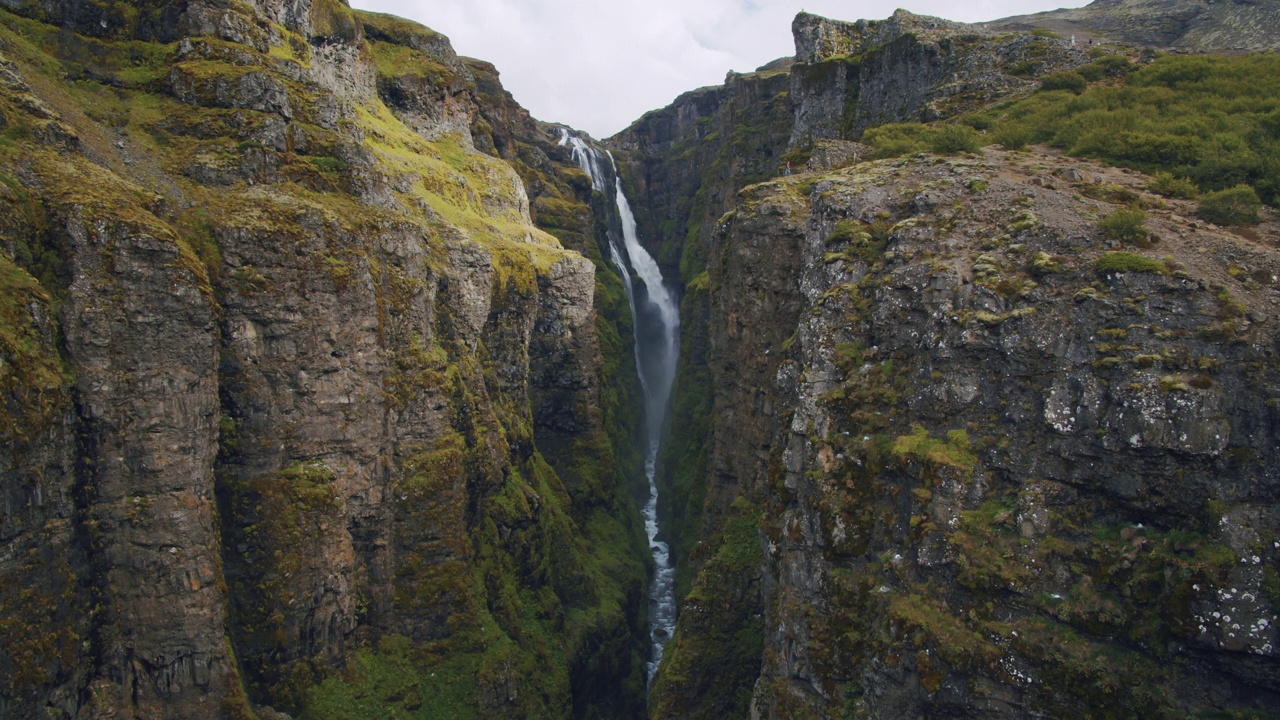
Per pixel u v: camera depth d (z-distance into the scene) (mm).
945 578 22094
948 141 37156
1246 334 20438
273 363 32156
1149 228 25109
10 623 21766
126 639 26234
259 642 31406
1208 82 37719
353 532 35844
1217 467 19453
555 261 66625
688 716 35562
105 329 25406
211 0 37188
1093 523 21000
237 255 31109
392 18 73125
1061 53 46906
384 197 40062
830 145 44438
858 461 25547
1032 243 25656
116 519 25844
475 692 37219
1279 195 26797
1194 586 18312
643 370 105125
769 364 40875
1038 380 22734
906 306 26734
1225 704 18078
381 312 36562
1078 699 19281
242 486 31359
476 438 43875
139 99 34562
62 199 25672
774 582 29438
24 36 33031
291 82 39781
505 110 96562
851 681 23781
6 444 21531
